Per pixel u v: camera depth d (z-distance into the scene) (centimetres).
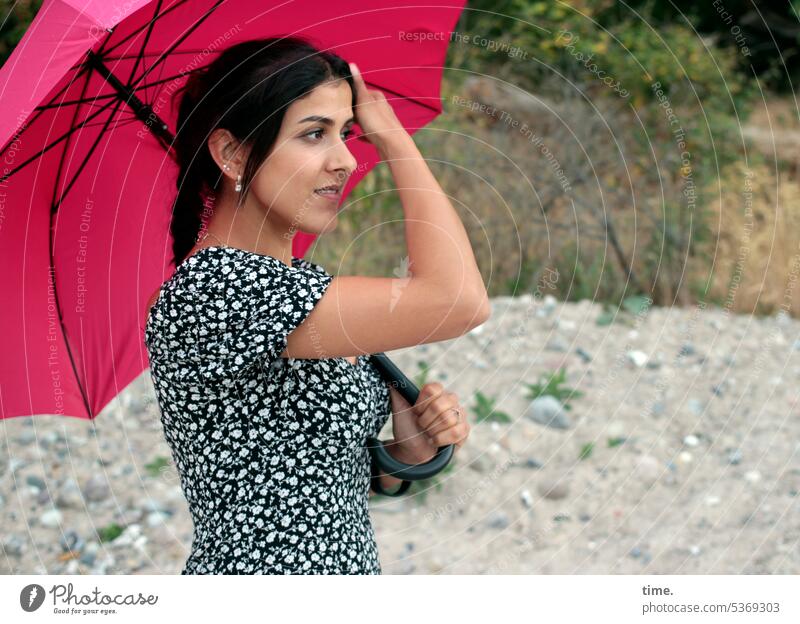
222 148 176
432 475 198
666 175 686
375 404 194
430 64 244
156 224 229
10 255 211
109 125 211
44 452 462
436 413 202
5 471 448
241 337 161
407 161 170
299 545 174
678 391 527
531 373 537
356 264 616
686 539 406
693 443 477
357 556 184
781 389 531
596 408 507
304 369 175
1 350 217
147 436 479
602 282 632
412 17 229
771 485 445
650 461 462
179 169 189
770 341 589
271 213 179
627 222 655
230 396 172
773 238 618
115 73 202
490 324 590
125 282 232
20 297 216
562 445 475
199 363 167
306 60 171
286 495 175
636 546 401
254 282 163
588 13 807
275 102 169
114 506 421
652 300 634
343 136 182
